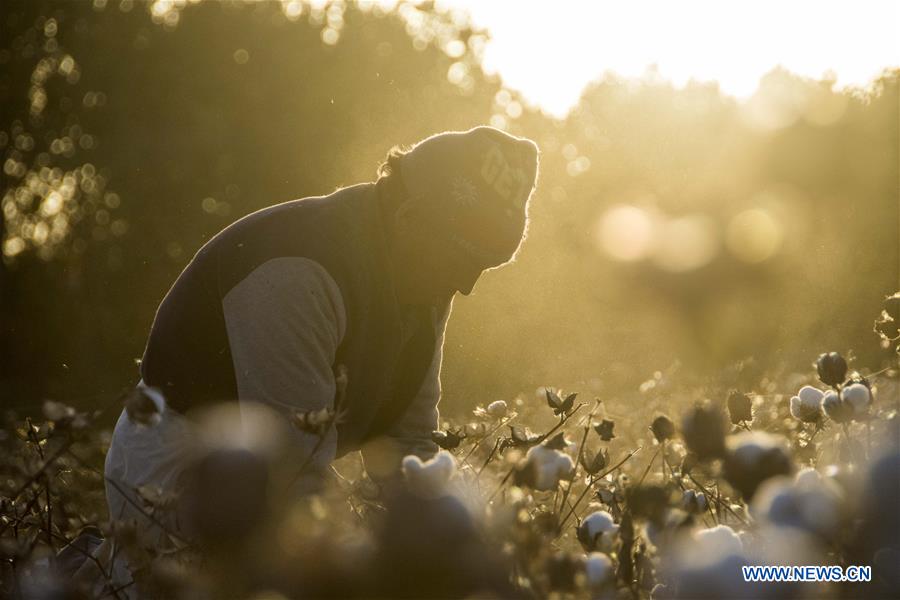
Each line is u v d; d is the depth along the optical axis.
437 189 8.42
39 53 109.25
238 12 114.50
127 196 107.00
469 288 8.89
